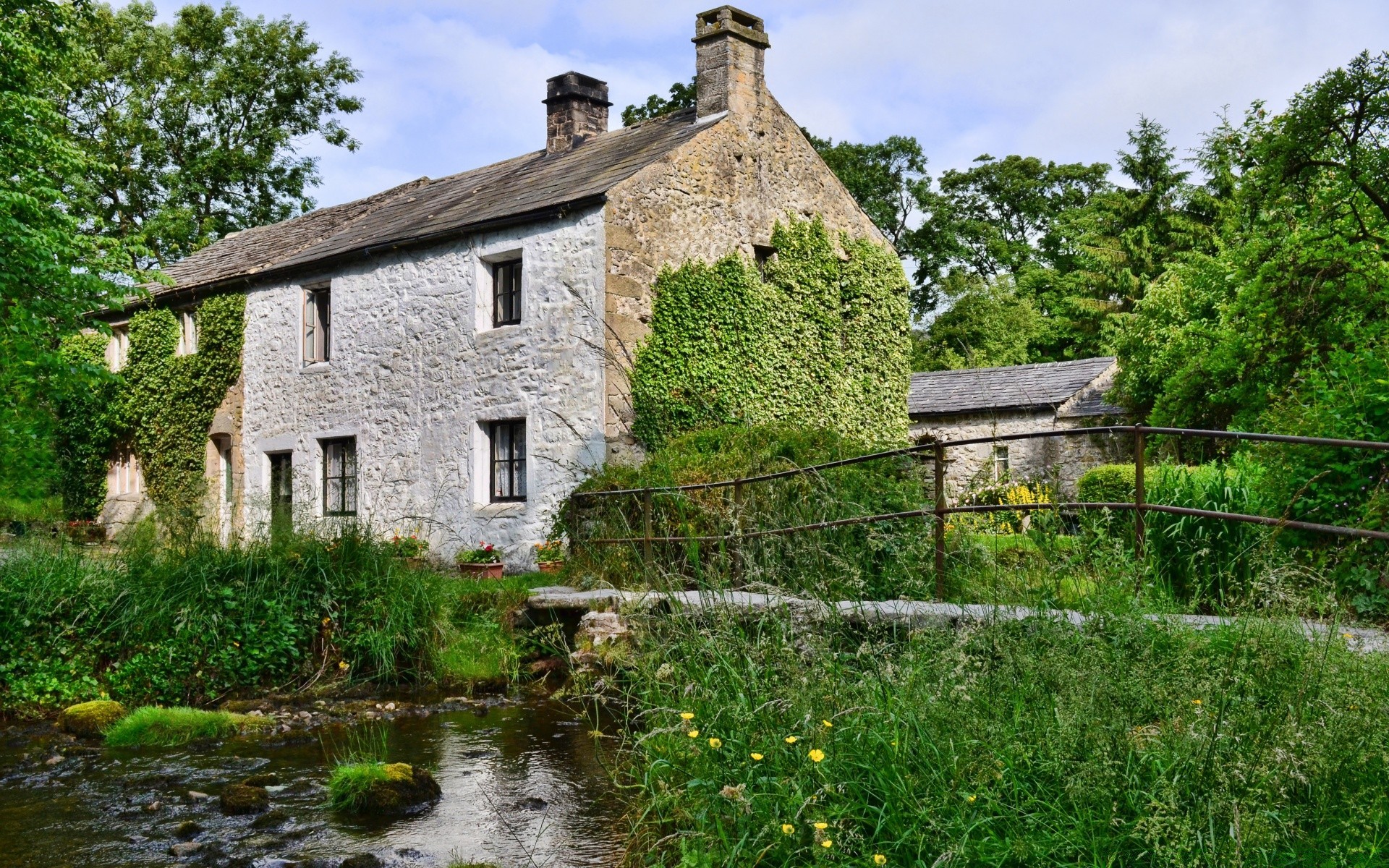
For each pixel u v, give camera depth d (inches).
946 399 935.7
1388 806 116.7
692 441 454.9
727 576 232.8
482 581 415.8
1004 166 1539.1
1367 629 177.9
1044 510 213.8
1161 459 344.8
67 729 295.4
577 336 515.2
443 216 619.8
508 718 298.0
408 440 599.5
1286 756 119.5
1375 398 236.1
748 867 134.9
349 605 364.5
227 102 1142.3
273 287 691.4
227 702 329.7
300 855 186.9
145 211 1127.0
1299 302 454.6
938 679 155.6
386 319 616.4
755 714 161.5
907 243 1467.8
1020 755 136.8
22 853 191.9
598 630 319.6
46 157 604.7
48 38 603.2
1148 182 1331.2
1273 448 245.6
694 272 539.8
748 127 578.9
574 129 681.0
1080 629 159.2
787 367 578.6
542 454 507.2
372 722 300.2
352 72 1197.7
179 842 196.2
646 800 187.0
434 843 191.2
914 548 223.9
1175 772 125.6
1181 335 783.1
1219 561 231.0
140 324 785.6
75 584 338.0
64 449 829.2
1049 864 123.1
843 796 140.6
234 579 354.9
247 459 702.5
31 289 590.6
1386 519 212.7
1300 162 497.7
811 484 287.6
